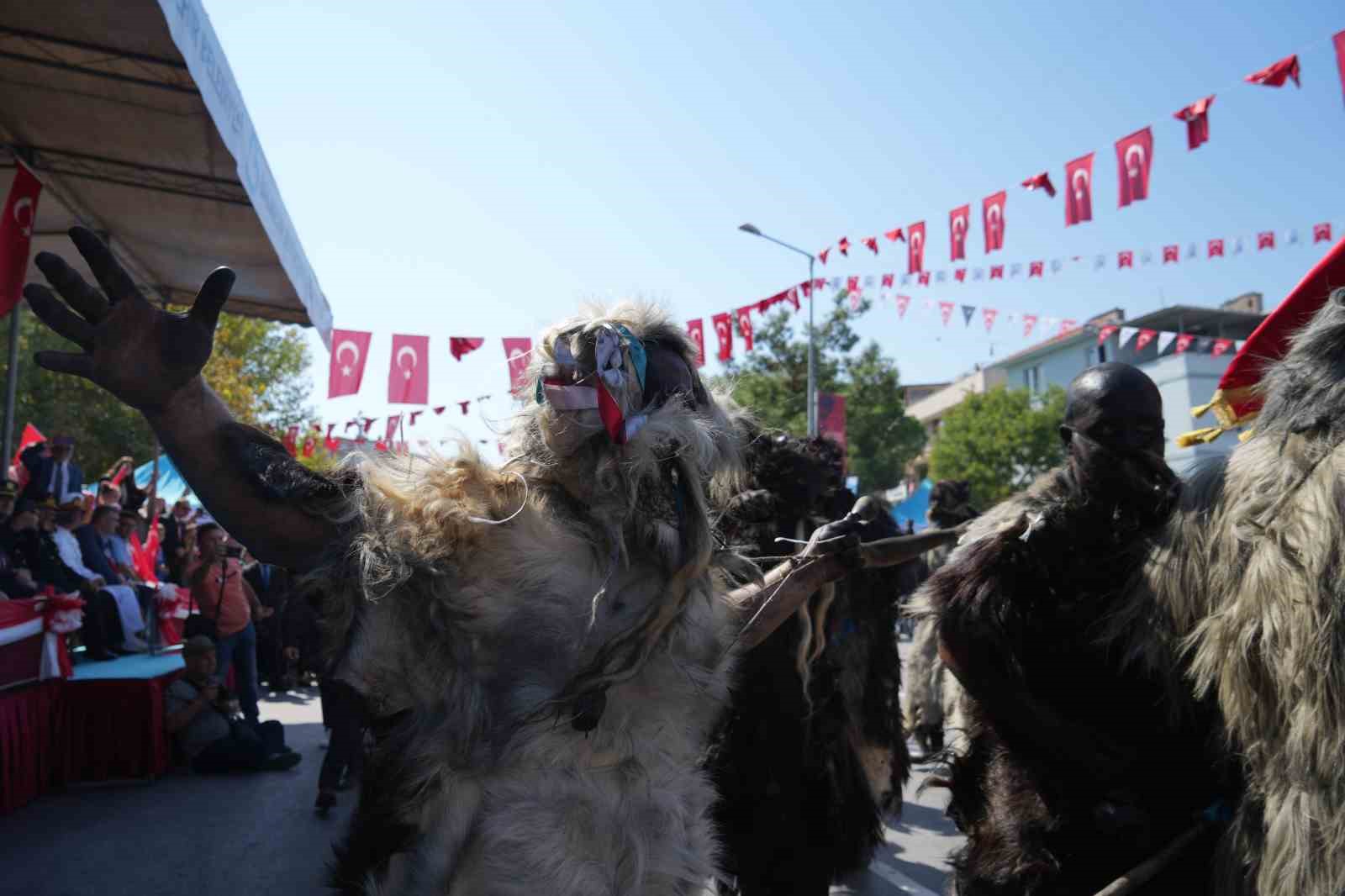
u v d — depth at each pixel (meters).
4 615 6.19
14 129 7.43
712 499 1.94
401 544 1.60
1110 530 2.47
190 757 7.63
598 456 1.70
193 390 1.59
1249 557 2.06
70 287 1.48
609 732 1.63
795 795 3.24
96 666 7.98
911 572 4.71
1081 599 2.45
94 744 7.15
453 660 1.61
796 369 29.56
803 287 9.76
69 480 10.98
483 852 1.57
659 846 1.66
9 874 5.07
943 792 7.12
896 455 38.47
